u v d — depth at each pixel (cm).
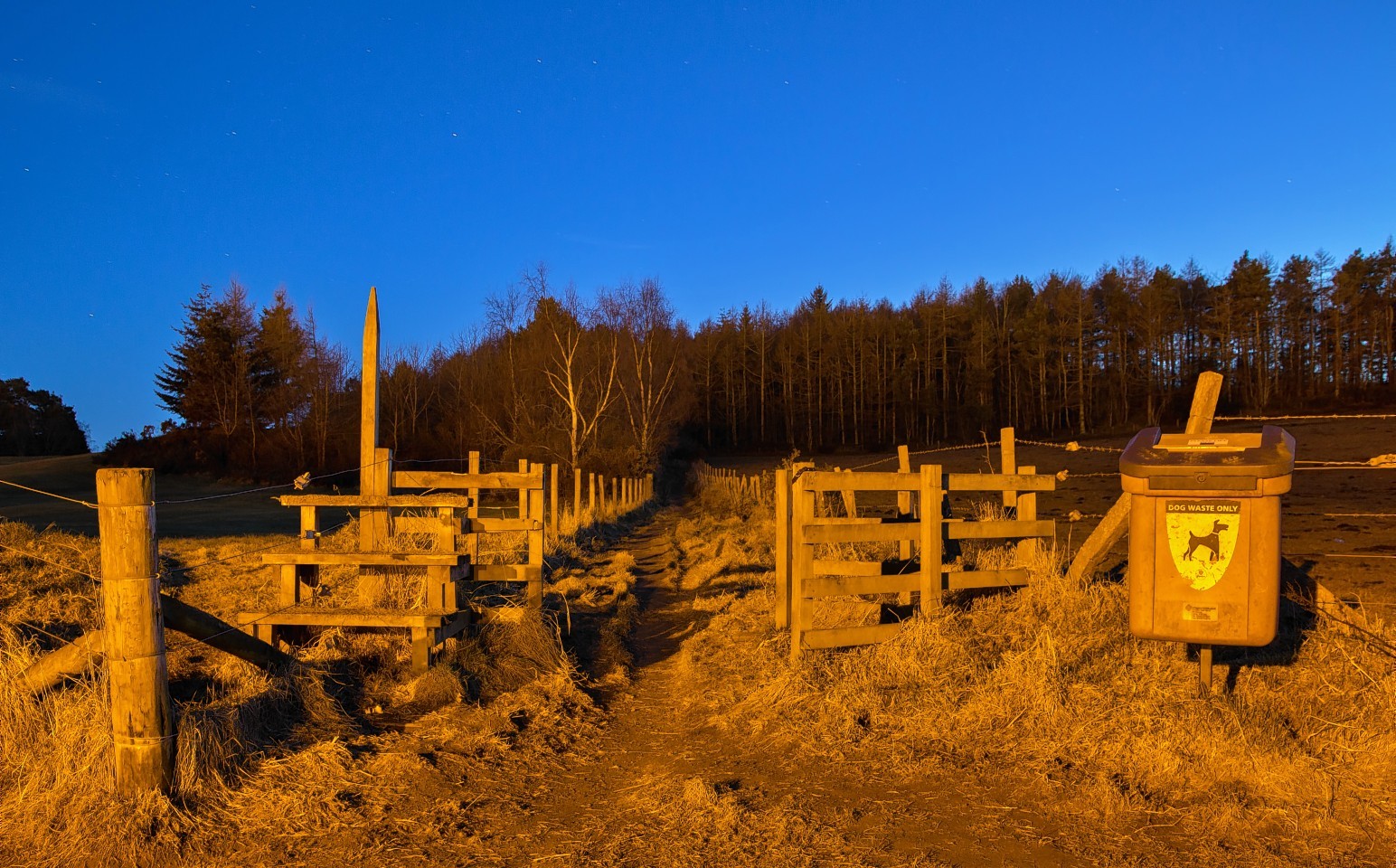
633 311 4816
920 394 8212
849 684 600
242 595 988
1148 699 517
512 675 720
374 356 765
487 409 5144
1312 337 6588
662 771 511
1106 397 7456
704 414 9438
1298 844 385
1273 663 575
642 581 1381
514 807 459
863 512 2094
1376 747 454
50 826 406
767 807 445
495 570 804
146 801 414
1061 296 7481
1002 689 553
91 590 898
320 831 425
